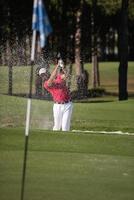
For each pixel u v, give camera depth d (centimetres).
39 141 2600
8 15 7656
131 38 16112
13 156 2280
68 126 3156
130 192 1817
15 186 1853
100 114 4300
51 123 3472
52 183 1902
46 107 4050
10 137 2669
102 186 1880
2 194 1762
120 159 2283
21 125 3384
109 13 9569
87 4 8931
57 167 2117
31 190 1812
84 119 3981
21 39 7500
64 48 8512
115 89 9931
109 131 3416
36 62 5541
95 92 8462
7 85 5866
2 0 7656
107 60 18812
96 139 2709
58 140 2644
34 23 1755
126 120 3991
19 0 7719
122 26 7225
